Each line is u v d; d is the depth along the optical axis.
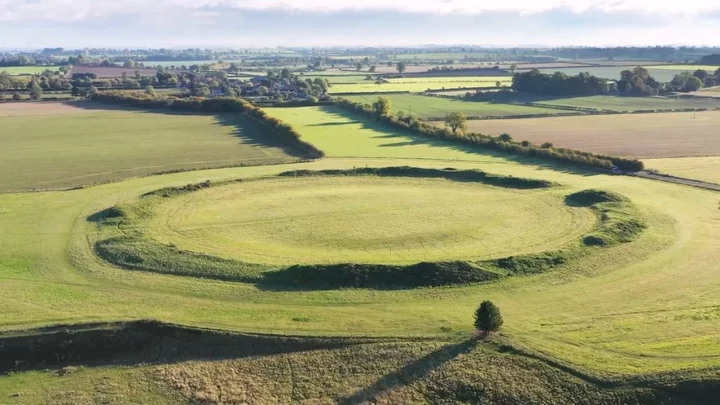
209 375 36.75
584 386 32.81
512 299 43.88
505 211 65.69
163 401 35.06
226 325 40.41
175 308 43.09
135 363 38.41
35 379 37.22
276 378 36.09
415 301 43.72
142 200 68.56
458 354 36.25
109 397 35.47
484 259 50.19
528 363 34.84
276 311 42.38
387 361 36.44
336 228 60.16
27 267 50.78
